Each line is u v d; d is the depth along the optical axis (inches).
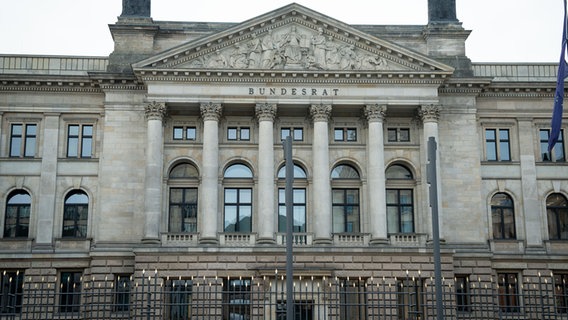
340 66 2598.4
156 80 2561.5
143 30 2699.3
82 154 2677.2
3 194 2625.5
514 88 2748.5
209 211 2497.5
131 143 2623.0
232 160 2637.8
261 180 2534.5
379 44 2593.5
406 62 2608.3
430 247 2471.7
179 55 2556.6
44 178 2635.3
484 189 2723.9
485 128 2775.6
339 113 2677.2
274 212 2583.7
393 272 2453.2
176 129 2662.4
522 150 2763.3
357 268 2452.0
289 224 1257.4
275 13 2583.7
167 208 2596.0
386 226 2536.9
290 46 2605.8
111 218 2561.5
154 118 2554.1
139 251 2420.0
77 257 2566.4
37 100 2682.1
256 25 2586.1
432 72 2588.6
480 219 2630.4
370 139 2596.0
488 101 2775.6
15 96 2674.7
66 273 2586.1
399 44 2736.2
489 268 2586.1
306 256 2455.7
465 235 2618.1
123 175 2598.4
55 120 2679.6
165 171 2603.3
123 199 2578.7
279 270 2399.1
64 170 2650.1
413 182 2664.9
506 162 2748.5
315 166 2571.4
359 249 2460.6
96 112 2687.0
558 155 2790.4
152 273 2404.0
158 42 2723.9
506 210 2741.1
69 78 2655.0
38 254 2559.1
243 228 2620.6
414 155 2667.3
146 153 2556.6
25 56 2716.5
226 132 2659.9
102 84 2637.8
